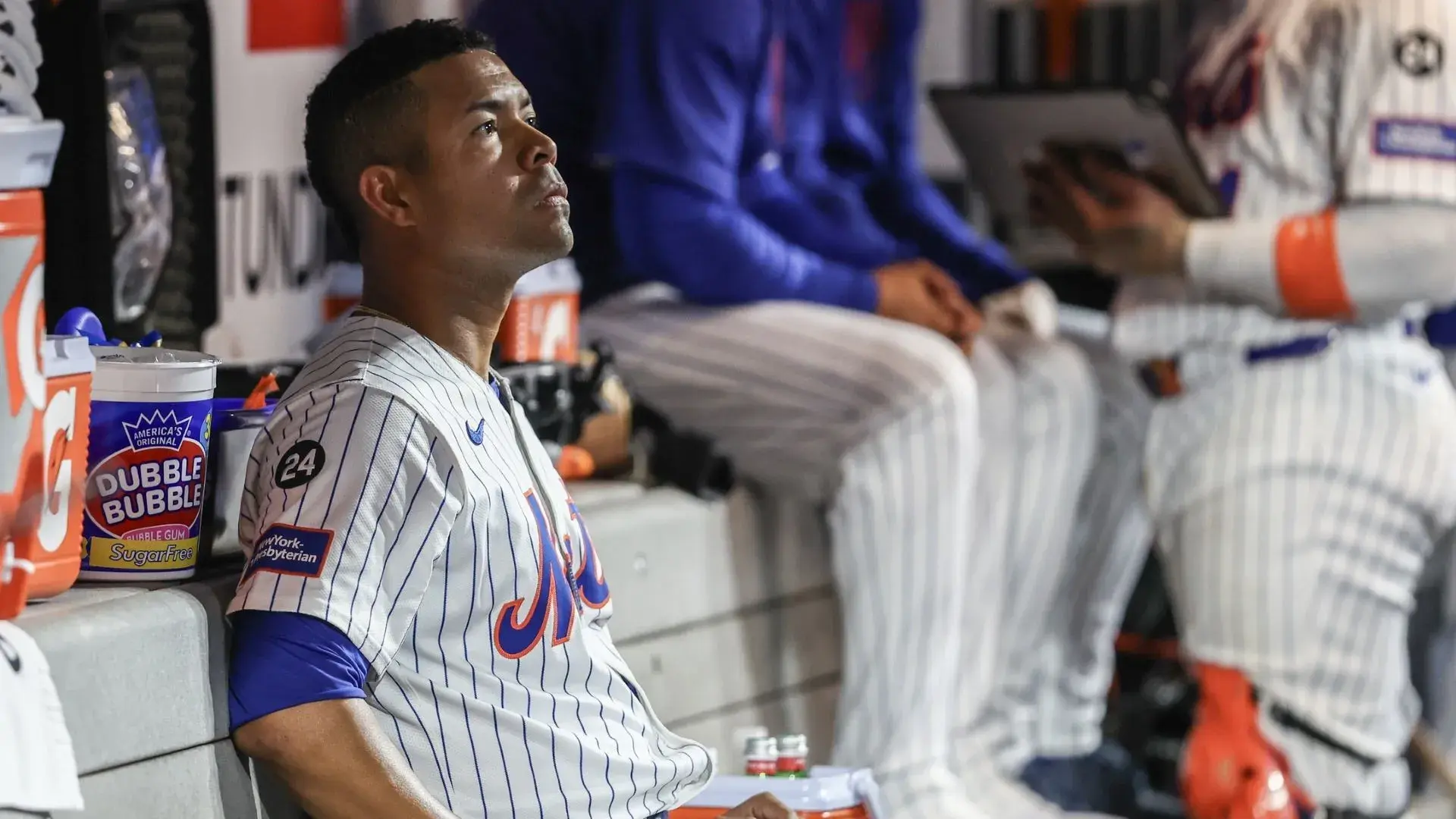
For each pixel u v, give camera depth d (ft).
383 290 20.20
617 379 34.55
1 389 17.83
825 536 36.63
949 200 51.49
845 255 38.37
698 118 33.91
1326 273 34.12
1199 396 36.32
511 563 19.25
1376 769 35.42
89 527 20.12
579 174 36.37
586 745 19.83
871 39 40.73
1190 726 42.80
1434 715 41.14
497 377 21.18
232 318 30.81
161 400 20.16
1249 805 34.94
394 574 18.35
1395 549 35.24
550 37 35.40
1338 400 35.09
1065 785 40.73
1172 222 35.65
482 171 19.80
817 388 34.24
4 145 17.57
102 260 23.99
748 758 25.09
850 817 23.32
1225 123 36.32
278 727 17.80
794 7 37.42
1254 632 35.37
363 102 20.01
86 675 17.95
